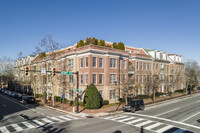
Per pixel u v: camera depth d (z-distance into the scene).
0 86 81.31
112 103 31.28
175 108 26.56
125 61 35.00
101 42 35.56
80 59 31.14
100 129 15.32
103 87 30.69
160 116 20.89
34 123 17.94
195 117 20.22
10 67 68.19
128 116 21.20
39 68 45.12
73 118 20.45
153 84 34.12
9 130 15.43
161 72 45.88
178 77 47.84
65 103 32.41
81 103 28.72
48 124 17.45
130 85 30.52
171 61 51.12
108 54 31.17
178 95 45.69
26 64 53.62
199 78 59.34
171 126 16.33
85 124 17.28
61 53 34.03
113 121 18.53
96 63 29.95
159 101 34.16
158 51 47.41
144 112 23.77
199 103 31.73
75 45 40.53
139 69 39.28
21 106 30.33
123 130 14.98
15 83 57.09
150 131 14.69
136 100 24.80
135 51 46.53
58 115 22.38
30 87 51.41
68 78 33.38
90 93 26.59
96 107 26.22
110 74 31.64
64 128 15.84
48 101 36.53
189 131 14.79
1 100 38.94
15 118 20.45
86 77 29.81
